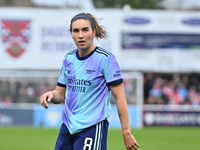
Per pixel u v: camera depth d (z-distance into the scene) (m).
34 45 68.19
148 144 40.12
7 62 67.75
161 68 69.31
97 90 15.04
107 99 15.30
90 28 15.02
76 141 14.91
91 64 15.12
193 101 68.00
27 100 61.69
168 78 76.88
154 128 60.22
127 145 14.78
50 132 50.50
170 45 69.31
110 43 68.69
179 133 52.34
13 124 60.34
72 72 15.42
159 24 69.19
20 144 38.50
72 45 68.56
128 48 68.81
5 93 61.50
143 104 68.50
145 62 69.06
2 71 69.12
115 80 14.87
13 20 67.75
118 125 60.00
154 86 68.44
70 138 15.22
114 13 68.88
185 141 43.16
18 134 47.97
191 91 68.75
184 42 69.31
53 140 42.00
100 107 15.02
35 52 68.19
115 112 60.06
